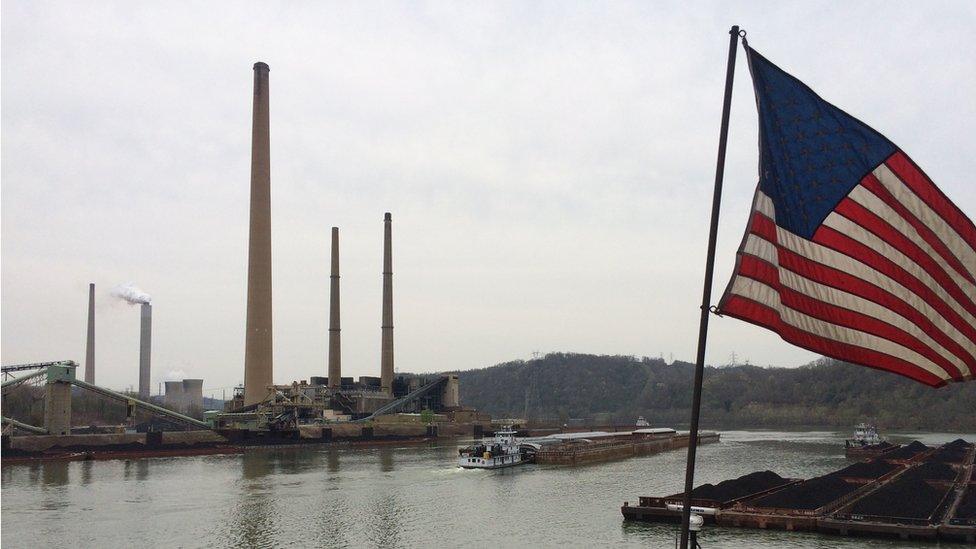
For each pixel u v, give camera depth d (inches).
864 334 668.1
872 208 669.9
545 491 3865.7
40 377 6018.7
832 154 670.5
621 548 2445.9
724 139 633.0
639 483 4232.3
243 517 3078.2
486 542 2578.7
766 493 3181.6
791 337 651.5
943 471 4077.3
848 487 3198.8
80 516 3088.1
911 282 673.0
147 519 3029.0
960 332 673.6
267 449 6727.4
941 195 676.1
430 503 3447.3
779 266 660.7
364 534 2738.7
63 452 5457.7
